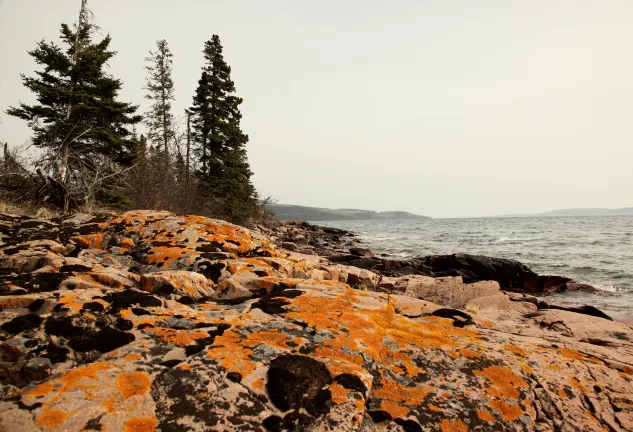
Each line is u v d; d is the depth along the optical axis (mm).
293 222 60844
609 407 2346
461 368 2580
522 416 2197
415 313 4105
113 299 2936
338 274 7945
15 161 11406
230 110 27906
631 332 5066
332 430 1884
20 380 2076
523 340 3223
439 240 37094
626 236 37031
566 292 13734
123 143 16578
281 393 2045
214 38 27641
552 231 48781
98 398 1786
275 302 3504
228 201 26578
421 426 2033
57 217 7016
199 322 2830
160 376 2061
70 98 15531
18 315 2512
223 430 1771
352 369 2350
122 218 6641
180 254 5137
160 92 34156
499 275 15570
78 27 16734
